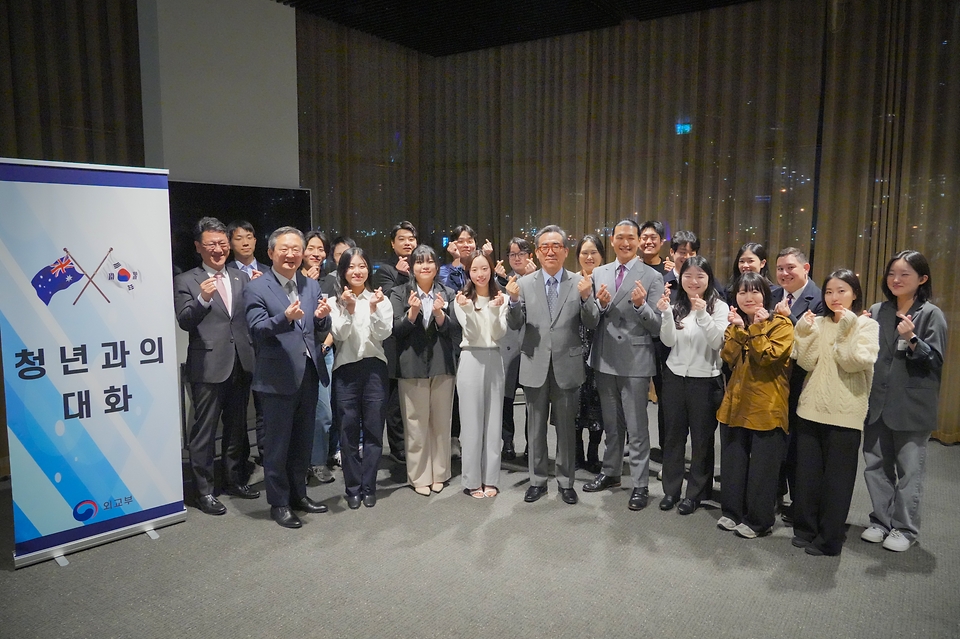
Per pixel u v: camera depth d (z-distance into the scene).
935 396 2.89
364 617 2.42
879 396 2.97
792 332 2.91
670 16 5.44
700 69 5.36
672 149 5.55
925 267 2.89
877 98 4.71
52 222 2.77
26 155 4.07
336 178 5.89
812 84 4.88
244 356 3.44
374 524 3.22
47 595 2.59
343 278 3.38
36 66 4.09
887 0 4.56
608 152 5.89
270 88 5.00
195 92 4.53
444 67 6.66
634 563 2.83
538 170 6.23
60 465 2.87
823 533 2.89
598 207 5.96
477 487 3.56
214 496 3.50
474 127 6.57
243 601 2.54
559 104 6.08
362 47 6.04
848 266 4.86
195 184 4.45
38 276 2.74
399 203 6.57
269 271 3.24
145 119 4.47
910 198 4.62
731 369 3.26
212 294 3.26
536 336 3.38
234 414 3.52
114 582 2.69
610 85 5.82
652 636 2.31
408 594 2.58
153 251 3.08
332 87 5.80
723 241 5.36
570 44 5.96
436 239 6.86
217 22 4.63
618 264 3.62
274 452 3.16
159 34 4.30
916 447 2.94
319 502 3.51
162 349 3.13
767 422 2.95
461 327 3.61
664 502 3.41
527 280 3.46
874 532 3.05
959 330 4.50
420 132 6.78
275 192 4.97
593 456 4.00
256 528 3.19
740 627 2.37
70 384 2.86
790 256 3.38
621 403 3.59
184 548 2.98
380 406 3.42
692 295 3.25
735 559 2.87
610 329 3.44
